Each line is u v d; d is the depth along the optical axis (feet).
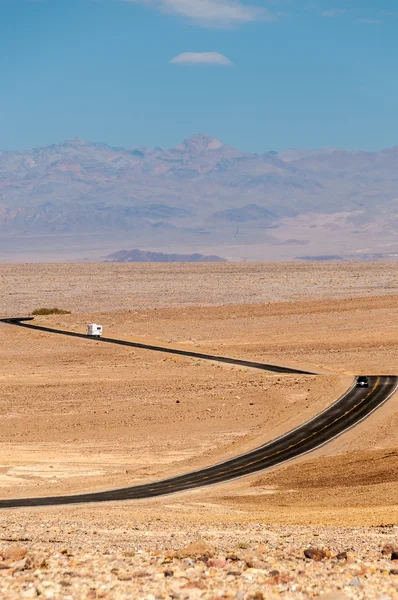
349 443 399.65
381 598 58.34
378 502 209.15
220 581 64.59
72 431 440.86
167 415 476.54
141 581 65.51
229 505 230.27
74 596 59.41
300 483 291.79
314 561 78.33
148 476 343.46
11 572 69.82
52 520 165.89
